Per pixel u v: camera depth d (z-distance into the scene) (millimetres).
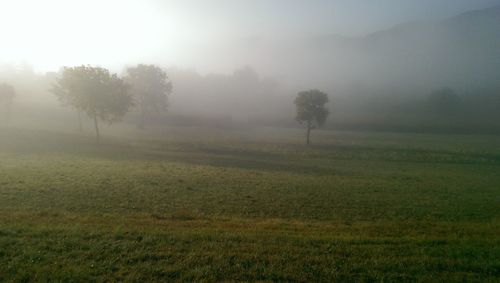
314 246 12109
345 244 12438
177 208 19141
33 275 9000
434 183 34688
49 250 10688
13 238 11539
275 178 32844
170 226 14336
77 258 10164
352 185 30891
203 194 23375
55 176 27547
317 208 20859
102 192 22156
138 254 10625
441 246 12555
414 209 21406
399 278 9805
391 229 15734
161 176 30266
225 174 33812
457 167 50250
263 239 12594
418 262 10852
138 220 15430
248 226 15281
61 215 16078
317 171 41562
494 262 10914
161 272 9500
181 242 11852
